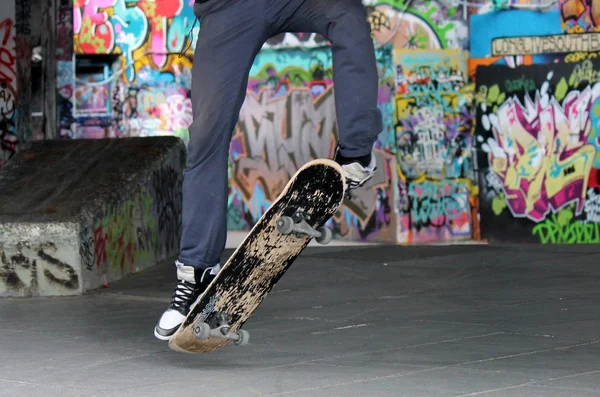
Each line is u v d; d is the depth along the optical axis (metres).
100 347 6.60
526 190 13.63
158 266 11.41
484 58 13.74
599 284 9.12
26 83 14.53
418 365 5.64
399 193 14.03
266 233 4.87
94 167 11.24
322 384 5.16
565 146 13.44
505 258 11.27
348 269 10.64
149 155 11.73
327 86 14.77
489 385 5.06
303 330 7.06
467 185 13.94
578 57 13.33
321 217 4.79
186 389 5.12
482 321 7.27
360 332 6.92
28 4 14.83
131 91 16.02
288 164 15.23
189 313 5.00
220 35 4.97
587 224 13.40
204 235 5.15
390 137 14.03
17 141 14.13
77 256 9.55
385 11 14.02
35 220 9.59
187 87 15.88
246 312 5.24
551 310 7.71
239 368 5.67
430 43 13.90
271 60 15.30
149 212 11.38
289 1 4.91
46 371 5.80
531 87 13.53
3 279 9.57
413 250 12.19
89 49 16.00
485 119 13.79
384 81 14.05
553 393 4.85
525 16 13.53
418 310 7.91
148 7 15.89
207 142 5.07
